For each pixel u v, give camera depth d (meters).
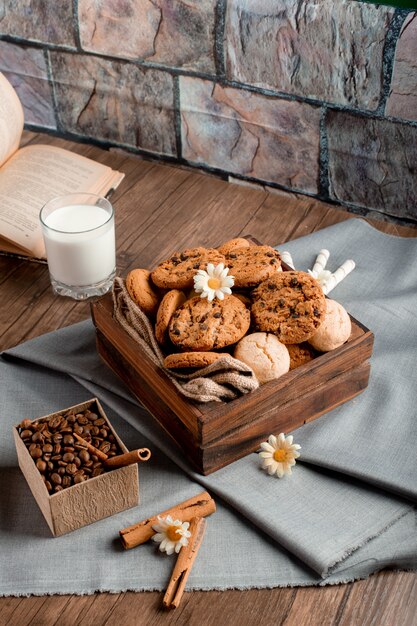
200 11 1.29
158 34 1.33
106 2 1.34
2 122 1.28
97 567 0.91
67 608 0.89
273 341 0.96
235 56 1.31
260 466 0.99
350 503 0.96
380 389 1.06
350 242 1.25
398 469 0.98
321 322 0.97
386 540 0.93
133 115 1.44
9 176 1.28
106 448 0.94
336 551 0.91
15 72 1.48
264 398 0.96
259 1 1.25
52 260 1.16
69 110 1.49
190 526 0.94
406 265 1.21
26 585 0.90
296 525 0.93
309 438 1.01
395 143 1.28
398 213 1.35
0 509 0.96
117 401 1.05
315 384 1.00
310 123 1.32
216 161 1.43
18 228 1.21
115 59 1.39
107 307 1.04
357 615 0.89
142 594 0.90
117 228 1.30
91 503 0.93
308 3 1.22
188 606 0.89
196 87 1.36
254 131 1.37
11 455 1.01
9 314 1.17
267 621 0.89
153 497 0.97
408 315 1.14
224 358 0.93
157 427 1.02
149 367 0.97
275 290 0.99
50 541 0.93
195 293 1.01
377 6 1.19
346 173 1.34
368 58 1.23
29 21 1.41
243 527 0.95
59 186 1.28
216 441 0.96
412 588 0.91
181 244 1.28
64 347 1.11
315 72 1.27
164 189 1.37
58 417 0.96
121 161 1.43
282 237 1.29
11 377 1.09
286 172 1.39
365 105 1.27
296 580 0.91
